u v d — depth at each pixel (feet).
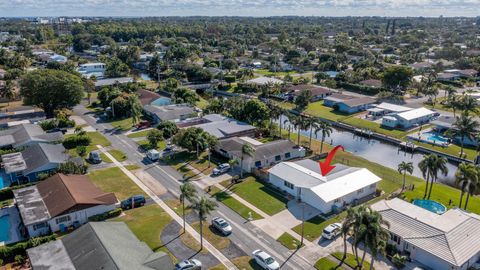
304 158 333.01
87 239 180.55
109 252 168.25
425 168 254.06
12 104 506.48
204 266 184.65
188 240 206.49
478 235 196.65
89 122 438.81
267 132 400.06
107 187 270.05
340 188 248.73
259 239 209.15
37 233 210.79
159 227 218.79
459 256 179.63
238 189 271.08
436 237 190.80
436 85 579.07
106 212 230.48
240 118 417.90
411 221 205.36
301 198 255.09
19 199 231.91
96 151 337.31
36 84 426.51
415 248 191.62
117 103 452.76
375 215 164.55
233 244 203.92
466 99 470.39
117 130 409.08
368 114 493.77
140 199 244.42
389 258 192.95
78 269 162.50
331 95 567.18
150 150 330.54
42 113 451.94
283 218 231.91
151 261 168.86
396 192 271.69
